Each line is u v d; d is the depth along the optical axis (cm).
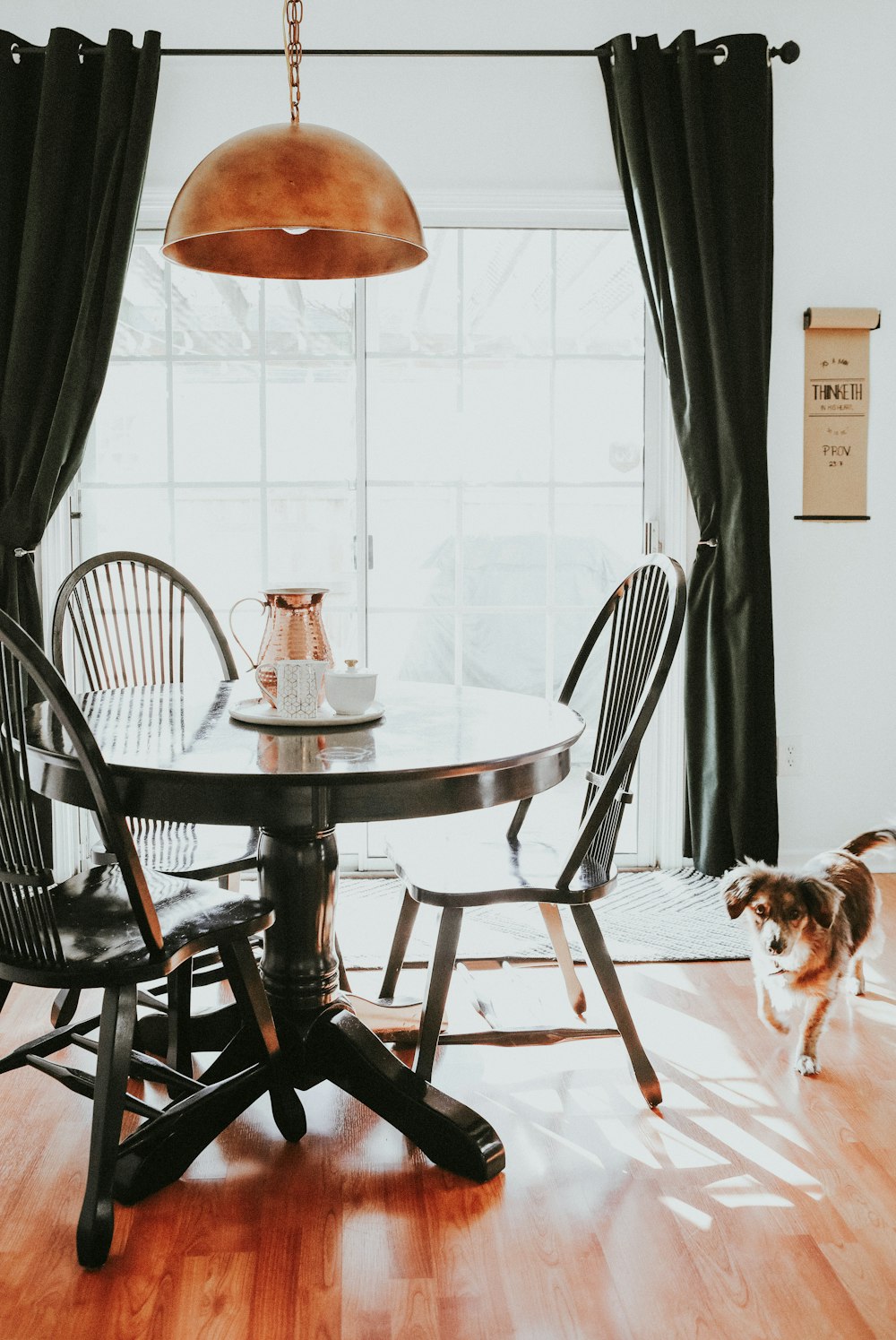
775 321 343
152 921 161
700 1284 156
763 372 330
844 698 355
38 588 326
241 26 327
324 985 207
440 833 239
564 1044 234
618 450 357
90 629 346
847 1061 225
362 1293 154
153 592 355
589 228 342
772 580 350
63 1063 225
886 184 341
